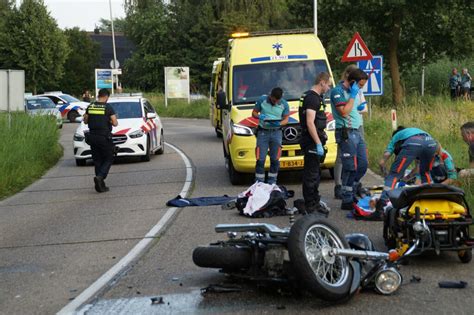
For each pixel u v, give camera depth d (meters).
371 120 22.16
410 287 6.71
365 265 6.56
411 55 34.97
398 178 10.18
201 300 6.51
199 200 12.33
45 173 19.12
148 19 66.88
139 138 19.77
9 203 14.05
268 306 6.23
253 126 13.77
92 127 14.62
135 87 69.56
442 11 31.23
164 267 7.88
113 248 9.12
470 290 6.55
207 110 45.56
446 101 26.59
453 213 7.32
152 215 11.43
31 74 58.09
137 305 6.45
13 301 6.89
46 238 10.11
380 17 33.06
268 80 14.74
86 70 77.25
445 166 10.06
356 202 10.44
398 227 7.68
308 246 6.21
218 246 6.82
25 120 23.06
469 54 33.84
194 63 65.06
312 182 10.48
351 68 10.81
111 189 15.02
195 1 66.25
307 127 10.33
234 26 58.91
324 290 5.98
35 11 57.47
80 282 7.49
